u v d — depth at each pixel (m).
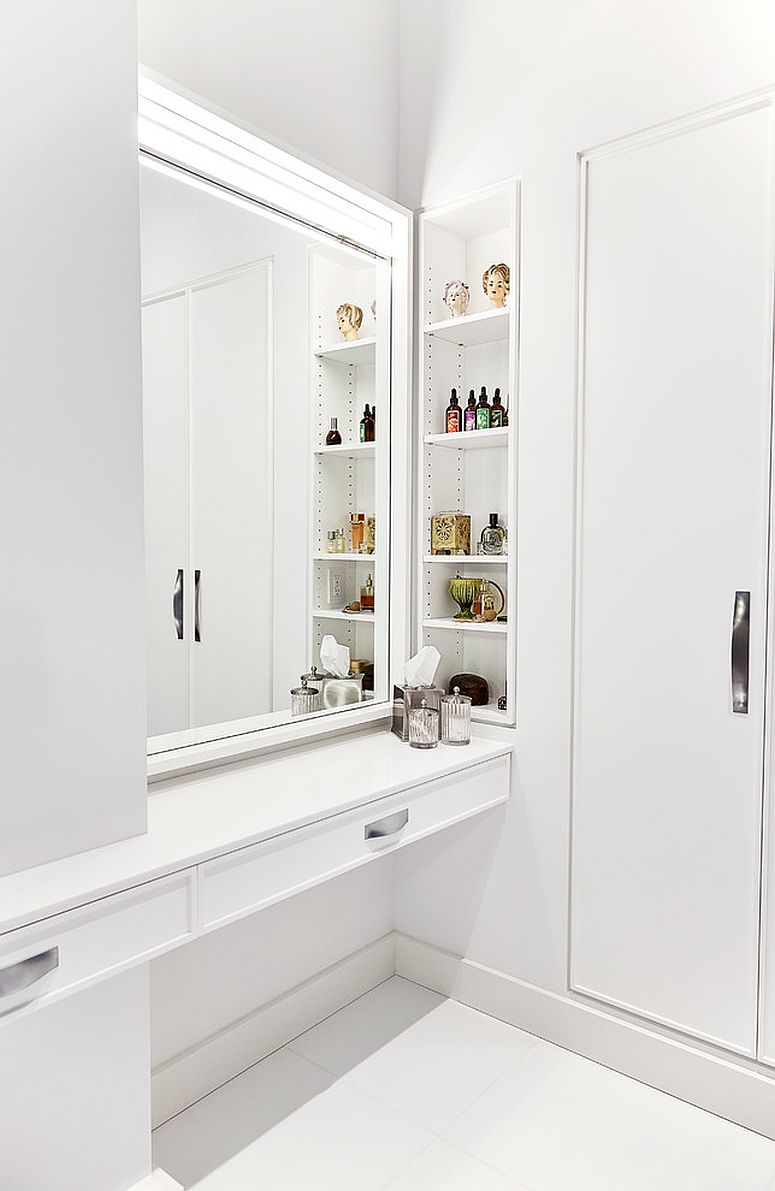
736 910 1.83
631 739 1.98
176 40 1.75
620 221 1.95
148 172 1.79
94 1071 1.44
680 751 1.90
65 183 1.30
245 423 2.01
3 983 1.12
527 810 2.17
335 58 2.15
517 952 2.21
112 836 1.42
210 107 1.67
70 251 1.31
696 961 1.89
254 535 2.04
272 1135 1.80
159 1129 1.81
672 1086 1.93
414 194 2.34
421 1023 2.23
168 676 1.84
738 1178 1.69
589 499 2.03
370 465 2.36
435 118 2.29
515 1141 1.79
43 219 1.27
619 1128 1.83
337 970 2.28
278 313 2.08
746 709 1.80
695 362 1.84
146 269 1.78
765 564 1.76
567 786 2.09
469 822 2.30
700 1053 1.89
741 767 1.81
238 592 2.00
